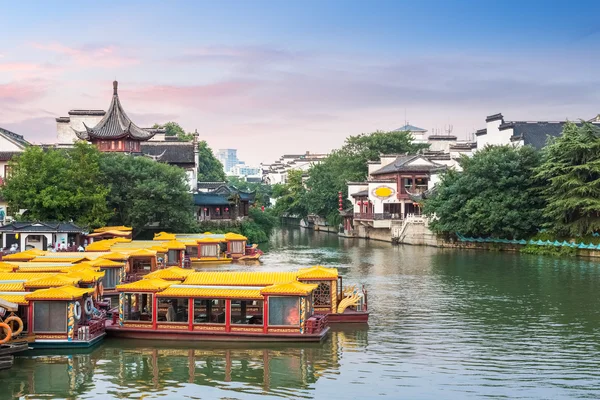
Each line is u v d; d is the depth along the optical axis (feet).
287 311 111.75
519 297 152.76
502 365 99.66
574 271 192.85
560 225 234.38
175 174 275.39
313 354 105.60
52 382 93.30
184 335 112.68
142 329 113.50
